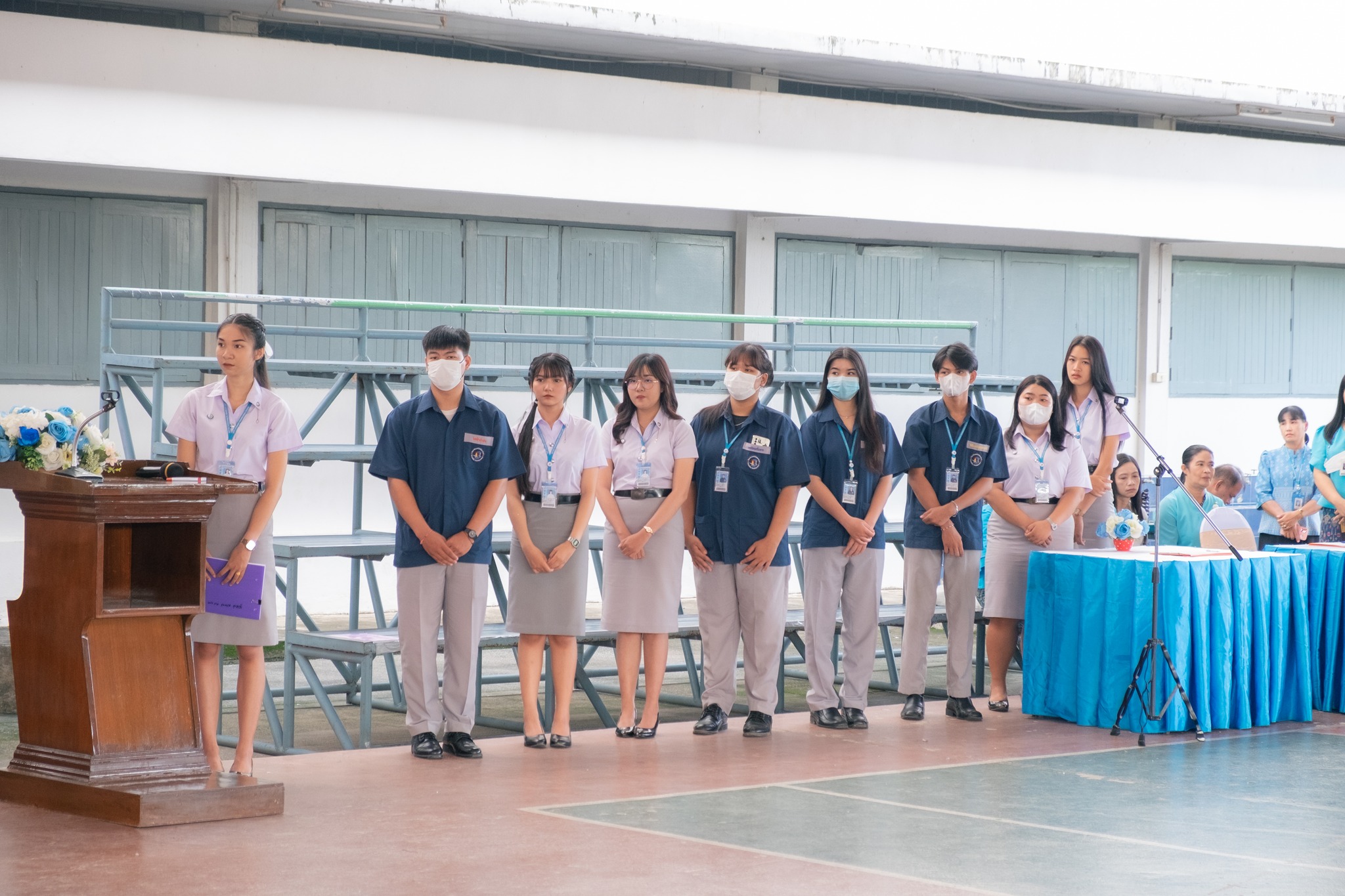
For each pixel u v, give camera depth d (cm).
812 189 1201
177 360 731
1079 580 717
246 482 525
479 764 604
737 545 670
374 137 1038
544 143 1098
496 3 1038
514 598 638
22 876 432
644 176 1137
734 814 524
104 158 957
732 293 1267
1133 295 1448
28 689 518
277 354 1095
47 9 986
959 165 1259
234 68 991
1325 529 904
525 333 1181
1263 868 467
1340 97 1395
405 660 615
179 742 514
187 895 417
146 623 511
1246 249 1505
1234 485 876
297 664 900
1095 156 1320
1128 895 434
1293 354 1544
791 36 1145
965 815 530
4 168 1000
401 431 609
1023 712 743
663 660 673
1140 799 563
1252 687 730
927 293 1345
